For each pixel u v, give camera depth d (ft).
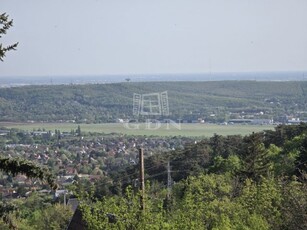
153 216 211.00
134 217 210.59
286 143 620.08
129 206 216.33
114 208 214.28
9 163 136.05
